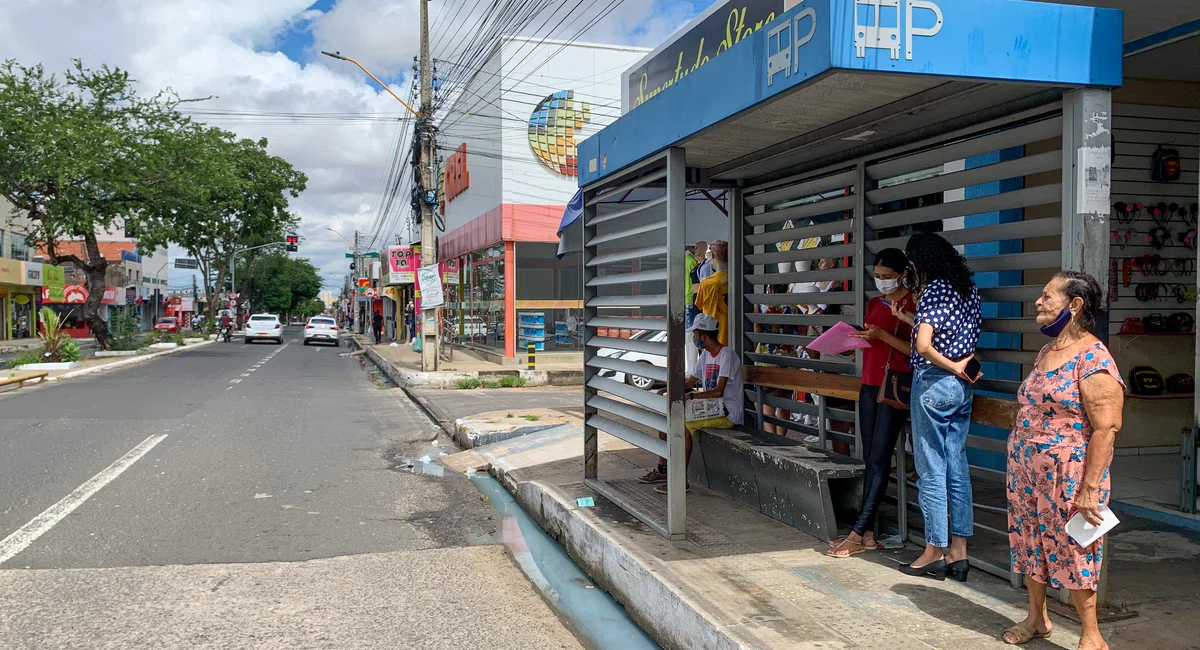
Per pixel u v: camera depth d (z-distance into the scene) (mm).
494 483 8414
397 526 6684
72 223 24781
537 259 22906
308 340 43094
